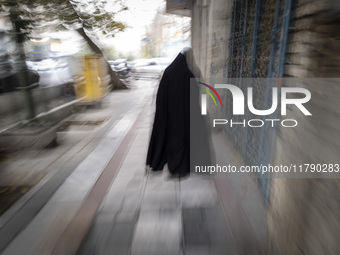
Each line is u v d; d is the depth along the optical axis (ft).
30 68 24.23
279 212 5.83
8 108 19.84
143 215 8.44
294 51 5.41
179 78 8.91
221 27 15.42
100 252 6.88
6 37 15.17
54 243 7.22
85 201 9.33
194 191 9.84
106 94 32.68
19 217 8.45
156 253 6.82
